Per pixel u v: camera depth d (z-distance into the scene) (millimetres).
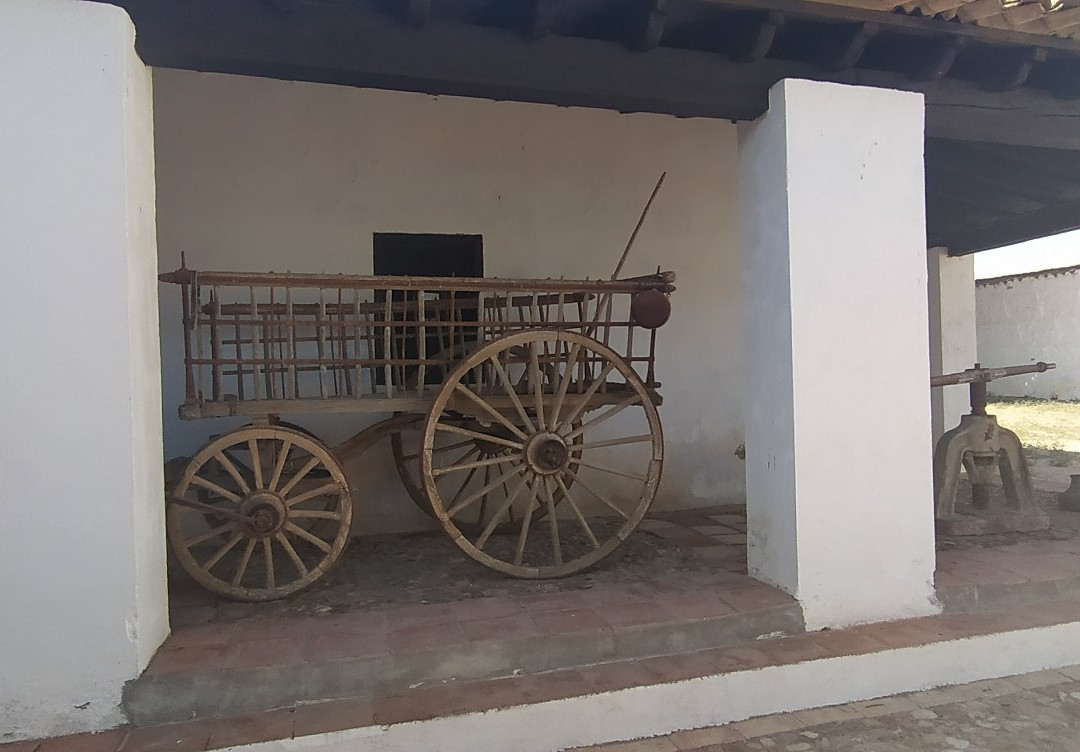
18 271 2564
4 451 2555
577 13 3105
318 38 2906
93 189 2621
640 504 3980
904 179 3619
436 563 4172
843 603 3484
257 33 2852
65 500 2602
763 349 3617
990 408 14172
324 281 3480
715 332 5797
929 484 3639
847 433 3498
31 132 2574
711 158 5801
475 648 2955
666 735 2943
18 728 2568
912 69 3643
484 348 3674
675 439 5684
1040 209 6332
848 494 3494
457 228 5184
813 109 3449
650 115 5637
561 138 5422
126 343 2646
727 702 3035
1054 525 4895
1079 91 3904
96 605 2625
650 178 5641
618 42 3266
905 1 3188
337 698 2805
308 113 4902
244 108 4797
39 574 2586
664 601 3430
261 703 2744
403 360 3703
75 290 2607
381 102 5031
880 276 3566
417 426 4242
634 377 3928
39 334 2582
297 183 4875
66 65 2600
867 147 3555
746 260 3734
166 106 4660
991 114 3875
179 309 4605
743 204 3754
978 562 4059
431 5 2951
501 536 4789
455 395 3873
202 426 4598
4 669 2561
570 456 3908
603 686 2900
